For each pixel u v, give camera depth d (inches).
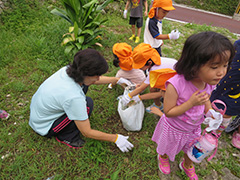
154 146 86.7
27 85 110.5
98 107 102.3
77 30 133.3
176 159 82.2
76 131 81.9
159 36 112.3
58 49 136.9
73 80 64.7
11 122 90.0
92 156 77.3
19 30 152.8
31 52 133.6
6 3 163.8
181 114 54.8
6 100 100.3
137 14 159.5
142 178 74.8
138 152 83.4
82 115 65.6
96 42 148.3
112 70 131.1
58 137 82.1
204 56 38.7
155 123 98.0
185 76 46.3
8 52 129.1
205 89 52.4
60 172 73.2
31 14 171.6
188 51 42.3
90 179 72.0
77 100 62.9
